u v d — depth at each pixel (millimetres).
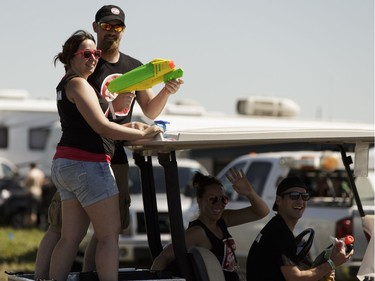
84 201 11516
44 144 66312
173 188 11789
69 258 11750
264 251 12844
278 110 38844
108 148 11703
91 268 13742
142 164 14297
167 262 12883
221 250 13305
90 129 11531
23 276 13273
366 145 13375
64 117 11625
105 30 12781
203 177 13633
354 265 23031
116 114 12633
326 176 26734
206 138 11398
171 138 11461
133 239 30562
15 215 52250
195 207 28297
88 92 11453
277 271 12711
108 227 11516
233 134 11547
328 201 25047
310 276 12430
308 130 12023
